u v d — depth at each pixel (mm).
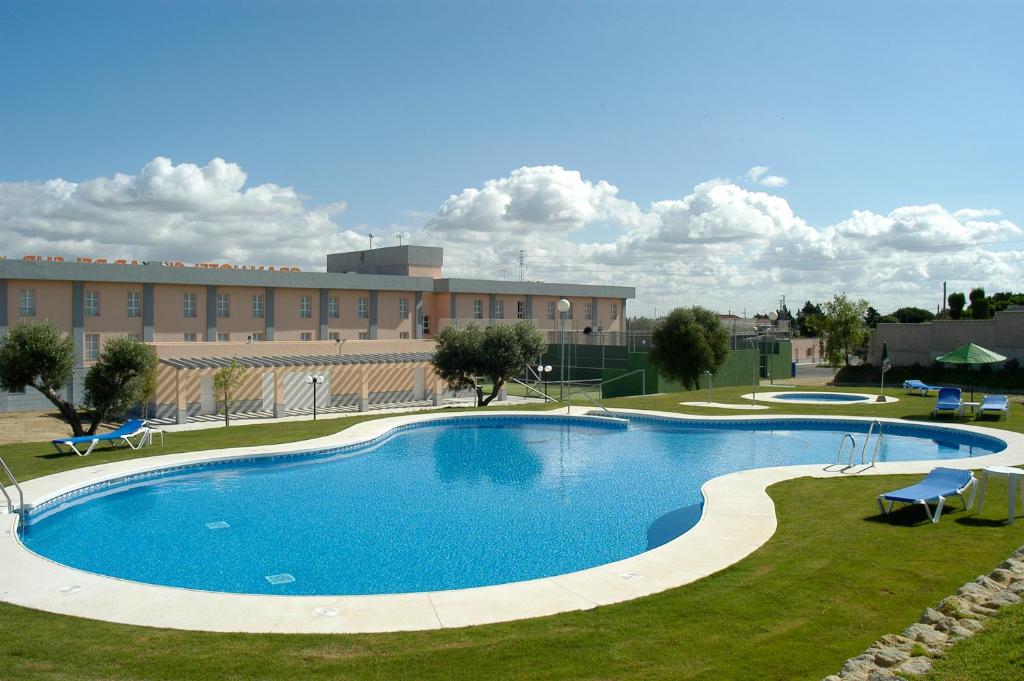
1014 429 21859
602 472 18594
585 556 11883
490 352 33156
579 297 58969
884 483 14633
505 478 17859
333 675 6598
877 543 10336
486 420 26828
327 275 43594
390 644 7305
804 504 12969
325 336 44188
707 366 37906
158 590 9000
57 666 6762
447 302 50969
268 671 6680
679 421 25703
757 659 6781
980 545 10055
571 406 28766
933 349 42875
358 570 11180
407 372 38688
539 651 7082
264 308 41344
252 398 33500
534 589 8945
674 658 6848
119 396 22750
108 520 13969
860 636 7223
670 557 10102
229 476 17891
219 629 7730
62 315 33969
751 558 9953
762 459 20203
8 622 7910
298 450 19672
